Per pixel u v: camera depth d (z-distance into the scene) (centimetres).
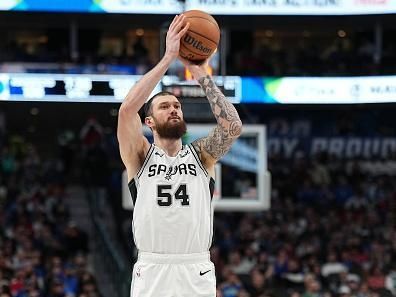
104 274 2412
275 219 2736
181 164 692
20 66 2520
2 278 2103
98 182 3023
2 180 2988
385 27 2989
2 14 2706
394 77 2580
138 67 2606
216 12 2603
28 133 3488
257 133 1903
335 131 3241
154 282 684
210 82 709
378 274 2258
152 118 696
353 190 3009
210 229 693
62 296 2064
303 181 3055
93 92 2517
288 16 2683
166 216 682
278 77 2591
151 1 2591
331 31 3350
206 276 688
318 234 2634
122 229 2727
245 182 1895
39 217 2625
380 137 3238
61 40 3297
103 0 2589
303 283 2244
